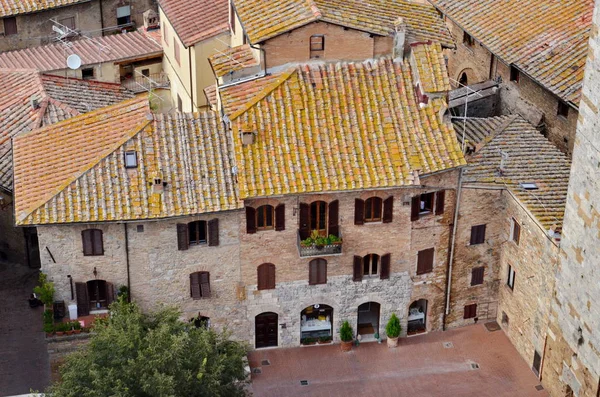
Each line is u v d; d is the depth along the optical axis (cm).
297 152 5731
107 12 8469
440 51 5972
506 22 7169
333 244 5856
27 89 7075
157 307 5972
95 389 4900
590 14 6875
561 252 5556
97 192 5628
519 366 6191
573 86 6400
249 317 6141
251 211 5747
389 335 6272
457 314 6444
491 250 6269
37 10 8119
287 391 6019
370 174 5703
